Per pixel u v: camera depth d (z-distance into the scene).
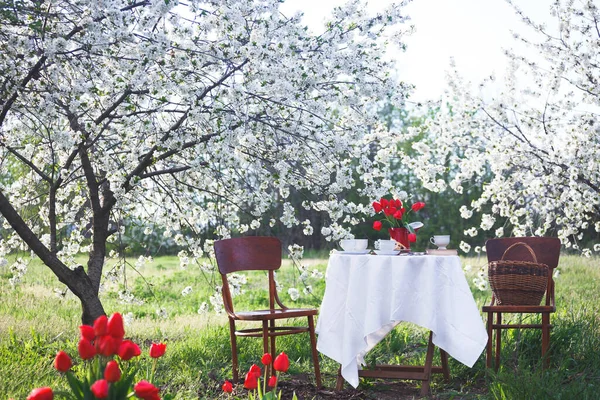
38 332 6.04
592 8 7.77
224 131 5.07
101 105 5.61
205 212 6.81
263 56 4.92
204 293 10.16
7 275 10.53
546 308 4.59
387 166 6.26
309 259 17.19
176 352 5.24
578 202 7.37
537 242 5.28
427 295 4.21
